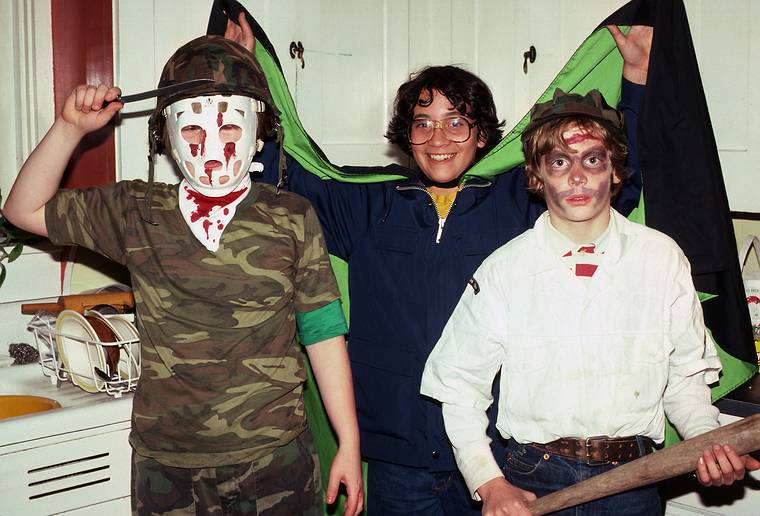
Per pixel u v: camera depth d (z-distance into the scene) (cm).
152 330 132
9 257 178
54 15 180
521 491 129
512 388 135
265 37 166
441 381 139
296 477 136
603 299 132
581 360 131
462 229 158
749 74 173
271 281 133
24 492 146
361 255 165
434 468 155
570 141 132
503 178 163
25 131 179
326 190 170
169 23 182
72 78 183
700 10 177
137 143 181
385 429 159
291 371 136
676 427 135
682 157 151
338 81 207
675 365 136
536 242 137
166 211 135
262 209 136
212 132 133
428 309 157
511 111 210
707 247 150
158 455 133
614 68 157
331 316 140
